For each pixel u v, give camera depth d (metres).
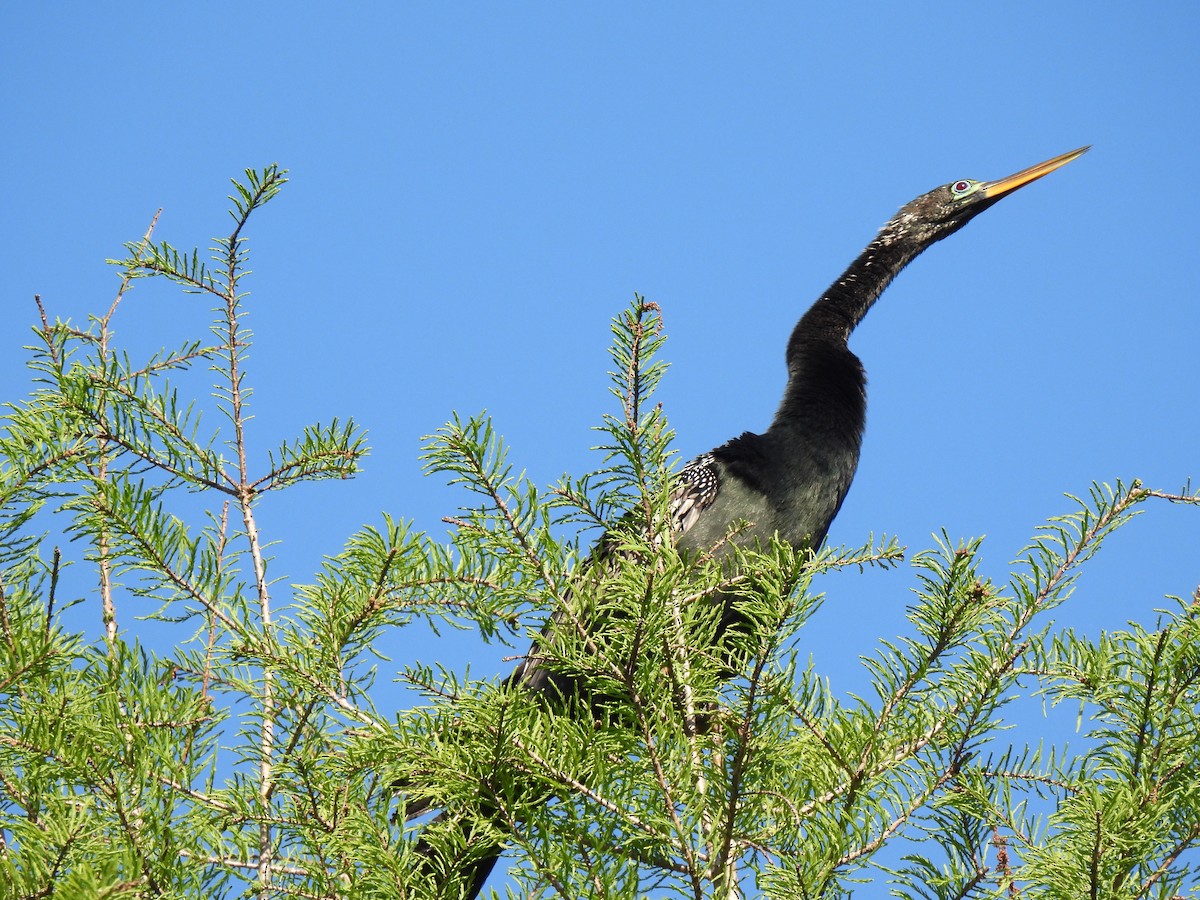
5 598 8.35
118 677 8.38
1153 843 7.82
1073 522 8.38
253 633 8.55
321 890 7.83
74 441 9.05
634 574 8.23
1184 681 8.09
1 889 6.16
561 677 12.48
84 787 7.73
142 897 7.05
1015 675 8.35
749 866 8.03
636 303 9.28
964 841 8.23
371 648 8.84
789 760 8.06
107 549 9.57
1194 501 8.16
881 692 8.53
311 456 9.98
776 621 7.84
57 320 9.64
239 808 8.09
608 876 7.45
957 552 8.10
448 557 8.94
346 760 8.17
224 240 10.49
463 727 8.32
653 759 7.88
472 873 8.77
